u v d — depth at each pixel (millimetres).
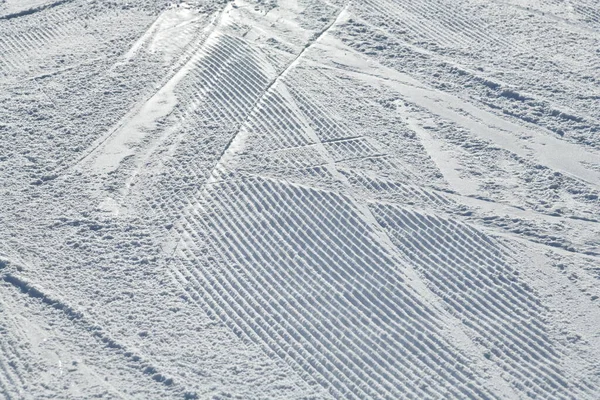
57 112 15352
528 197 13461
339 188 13547
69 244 12742
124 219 13156
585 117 14969
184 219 13102
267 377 10766
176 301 11797
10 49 17016
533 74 16016
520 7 18094
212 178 13836
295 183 13641
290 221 12969
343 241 12648
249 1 18406
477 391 10562
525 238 12734
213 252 12516
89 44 17094
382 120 14953
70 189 13727
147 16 17953
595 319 11531
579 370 10859
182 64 16469
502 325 11438
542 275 12164
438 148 14367
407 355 11000
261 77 16016
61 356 11062
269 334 11297
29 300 11875
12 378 10766
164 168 14078
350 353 11016
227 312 11617
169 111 15297
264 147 14414
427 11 17906
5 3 18500
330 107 15234
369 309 11609
